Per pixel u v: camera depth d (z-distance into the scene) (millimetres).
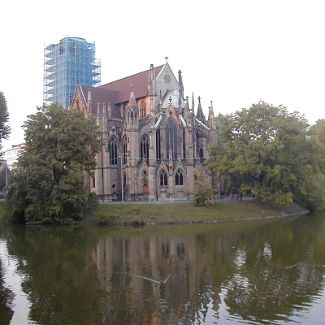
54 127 101188
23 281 47656
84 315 36344
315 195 116938
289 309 36219
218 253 60219
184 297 40156
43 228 93625
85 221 99062
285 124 108250
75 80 193000
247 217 105875
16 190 100375
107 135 128750
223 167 112750
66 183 97438
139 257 58938
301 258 55719
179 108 128000
